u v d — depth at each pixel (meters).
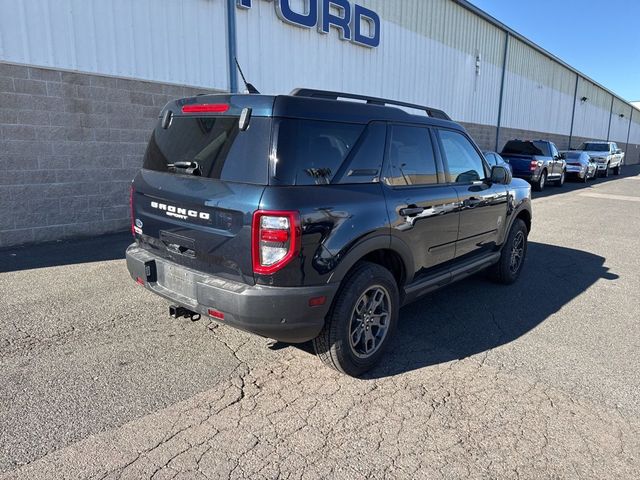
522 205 5.39
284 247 2.67
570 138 32.34
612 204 13.41
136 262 3.47
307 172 2.85
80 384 3.04
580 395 3.11
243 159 2.82
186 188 3.06
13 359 3.33
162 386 3.05
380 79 13.09
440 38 15.64
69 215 7.00
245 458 2.41
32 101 6.39
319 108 2.99
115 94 7.22
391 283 3.40
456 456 2.47
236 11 8.76
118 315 4.16
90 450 2.42
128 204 7.68
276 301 2.70
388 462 2.41
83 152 7.01
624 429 2.75
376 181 3.32
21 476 2.21
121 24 7.14
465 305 4.78
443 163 4.07
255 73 9.34
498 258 5.14
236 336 3.81
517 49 21.55
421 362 3.52
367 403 2.95
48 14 6.37
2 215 6.36
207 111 3.13
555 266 6.42
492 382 3.25
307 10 10.22
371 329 3.36
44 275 5.23
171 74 7.89
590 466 2.43
